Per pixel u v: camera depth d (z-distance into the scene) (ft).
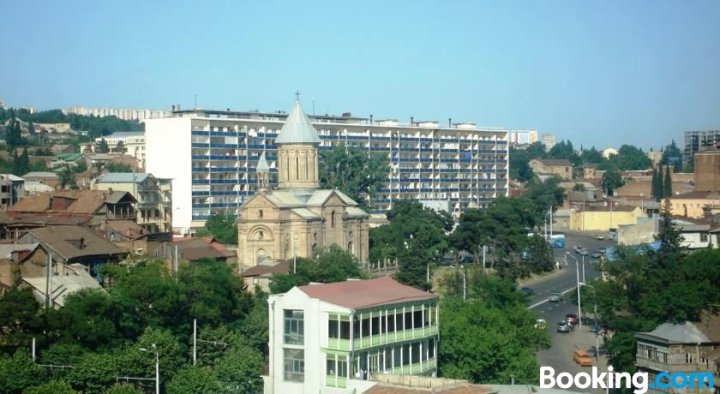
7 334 436.76
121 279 522.06
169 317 490.08
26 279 531.50
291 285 570.46
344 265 650.43
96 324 453.17
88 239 640.58
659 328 512.63
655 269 623.77
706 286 551.59
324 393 416.26
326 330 431.84
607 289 616.80
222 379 437.58
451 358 486.38
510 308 568.41
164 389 440.04
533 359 492.95
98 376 415.23
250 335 500.33
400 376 402.93
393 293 469.16
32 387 385.29
